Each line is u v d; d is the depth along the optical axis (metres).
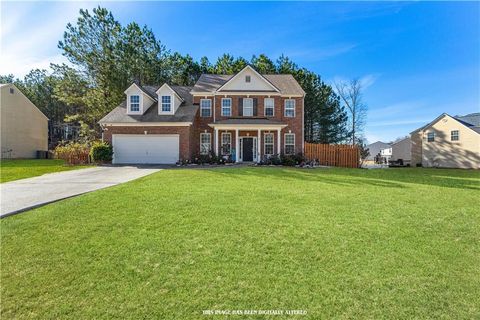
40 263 3.69
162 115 20.89
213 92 22.48
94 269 3.54
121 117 20.55
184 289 3.10
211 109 22.72
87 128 29.11
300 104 22.77
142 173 13.49
